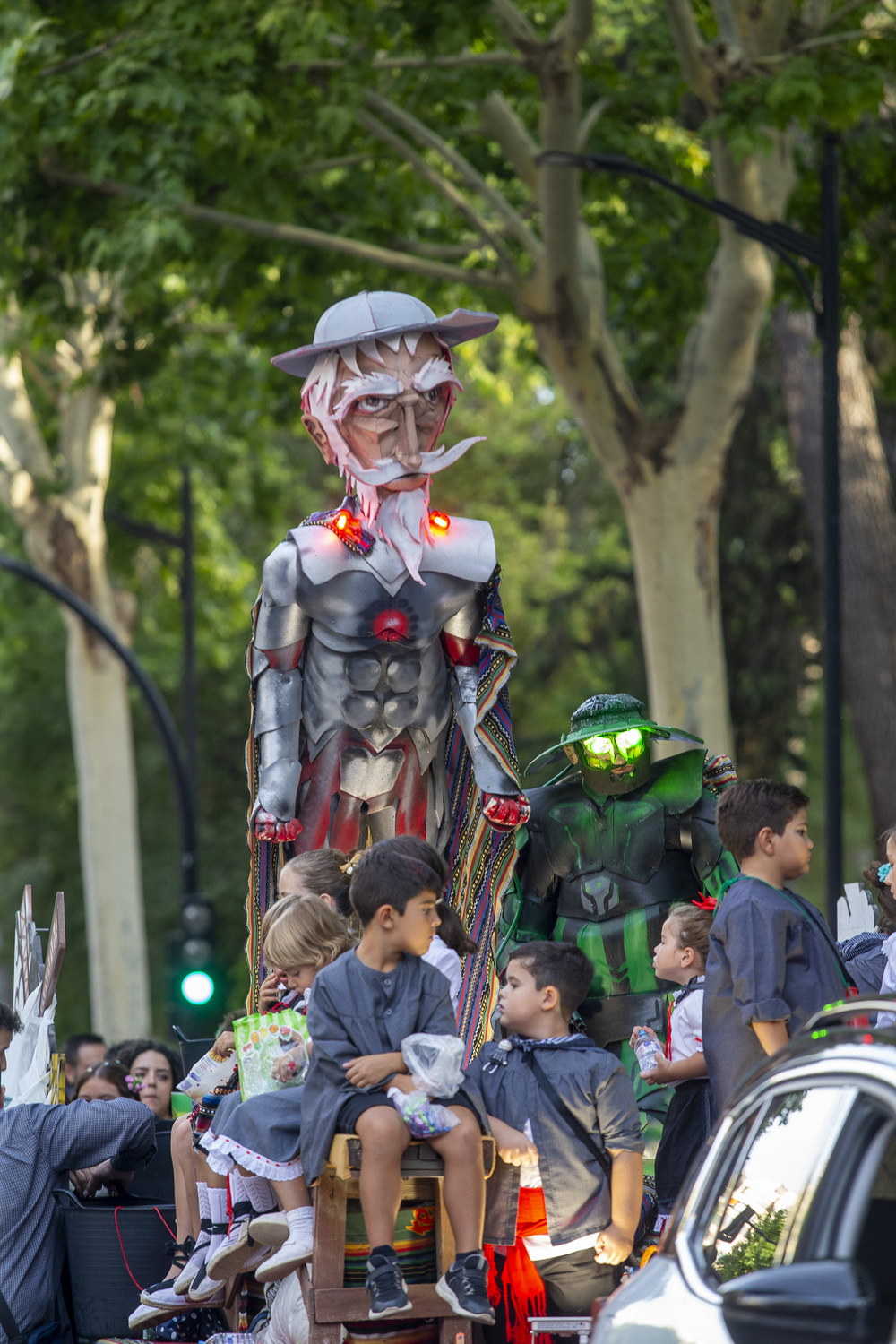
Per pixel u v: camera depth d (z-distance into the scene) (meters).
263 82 29.44
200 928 38.12
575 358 32.50
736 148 27.64
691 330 35.56
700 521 33.28
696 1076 12.49
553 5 34.12
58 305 35.88
